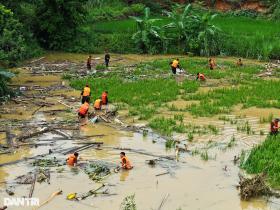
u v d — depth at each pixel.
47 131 18.78
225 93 26.47
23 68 34.75
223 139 18.30
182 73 32.75
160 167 15.25
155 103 24.11
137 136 18.55
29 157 15.92
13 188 13.54
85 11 45.06
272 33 44.75
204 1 59.25
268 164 14.89
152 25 44.50
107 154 16.42
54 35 43.88
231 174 14.73
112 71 33.38
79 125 19.78
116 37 45.00
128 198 12.89
